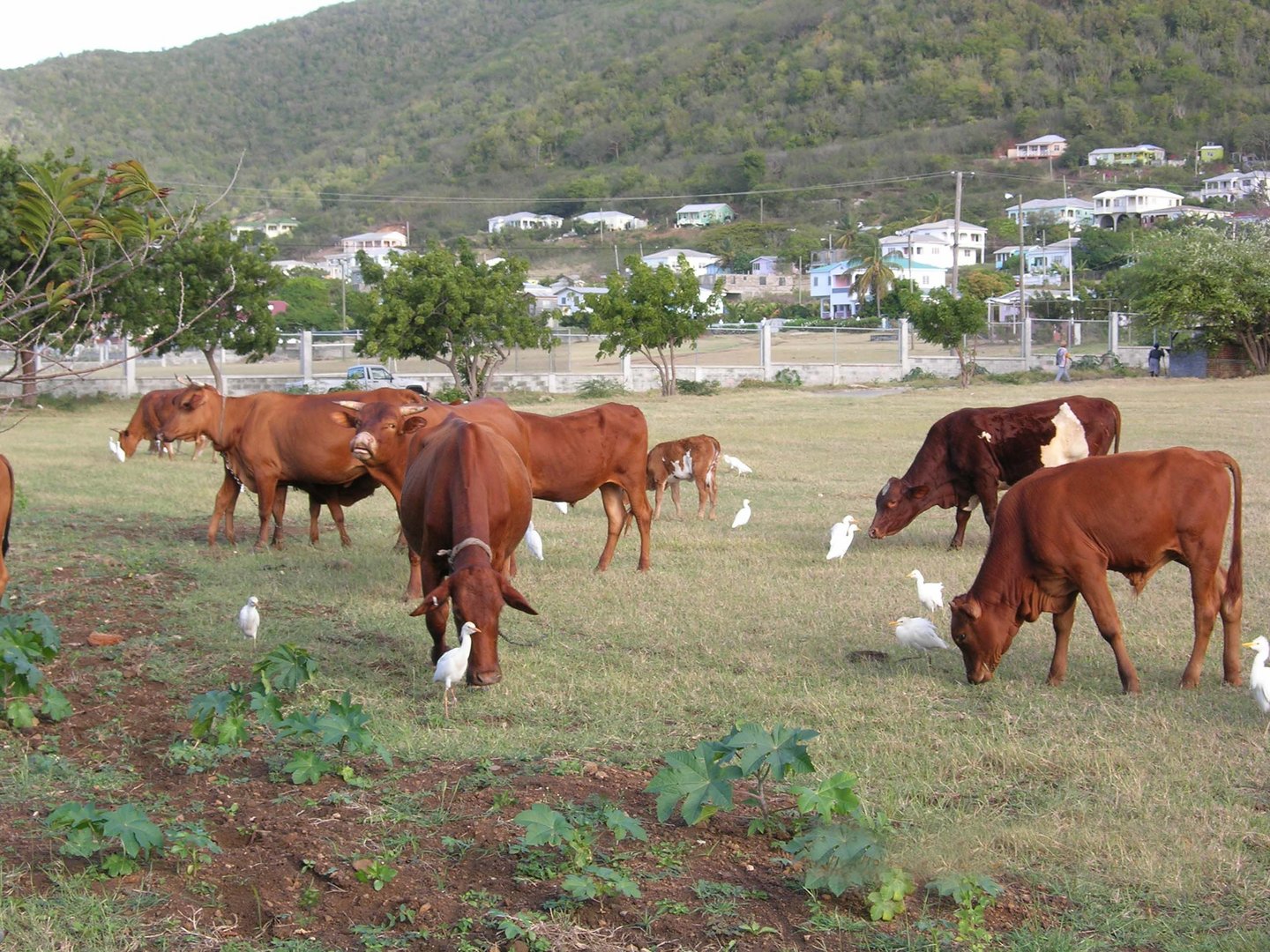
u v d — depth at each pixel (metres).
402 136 196.00
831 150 159.62
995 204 141.75
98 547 12.91
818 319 86.62
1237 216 106.19
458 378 39.94
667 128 175.25
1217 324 45.28
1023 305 59.91
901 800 6.05
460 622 7.61
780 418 31.39
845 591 11.00
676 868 5.33
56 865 5.27
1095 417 12.96
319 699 7.72
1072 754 6.64
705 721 7.34
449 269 38.50
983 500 13.05
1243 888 5.14
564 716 7.43
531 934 4.72
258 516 15.80
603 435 11.60
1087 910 5.01
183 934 4.79
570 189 160.12
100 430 30.03
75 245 7.59
